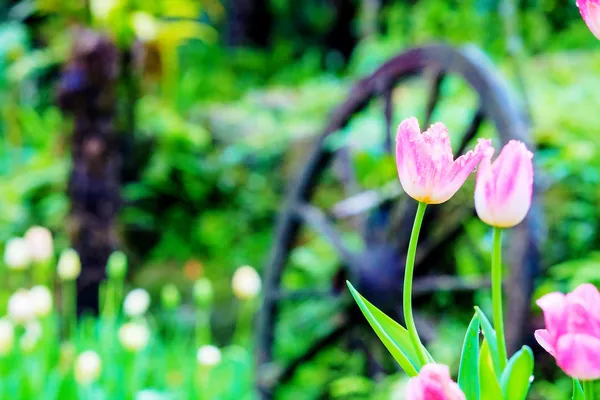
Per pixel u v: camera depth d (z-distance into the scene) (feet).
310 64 17.79
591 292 1.43
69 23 10.08
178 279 11.03
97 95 8.86
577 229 6.84
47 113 13.94
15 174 12.71
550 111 7.67
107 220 8.98
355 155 8.12
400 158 1.53
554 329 1.35
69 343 7.01
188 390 6.50
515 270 4.99
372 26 12.69
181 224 11.80
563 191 7.03
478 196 1.58
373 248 6.73
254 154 11.69
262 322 7.81
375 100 7.73
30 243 6.64
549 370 6.00
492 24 10.98
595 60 9.27
